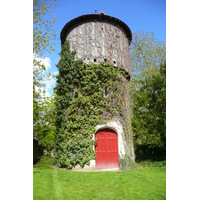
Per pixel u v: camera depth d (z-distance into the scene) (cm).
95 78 922
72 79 921
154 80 1012
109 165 863
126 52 1109
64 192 469
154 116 969
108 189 507
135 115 1045
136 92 1138
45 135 1379
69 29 1041
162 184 546
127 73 1084
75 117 880
